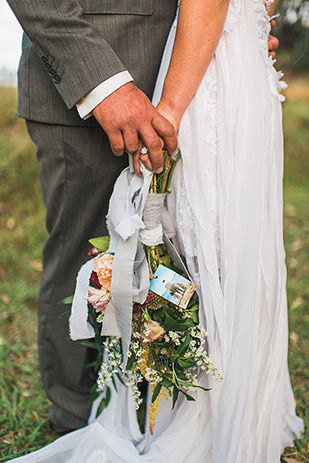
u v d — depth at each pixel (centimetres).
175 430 117
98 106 101
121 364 111
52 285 138
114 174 125
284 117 450
